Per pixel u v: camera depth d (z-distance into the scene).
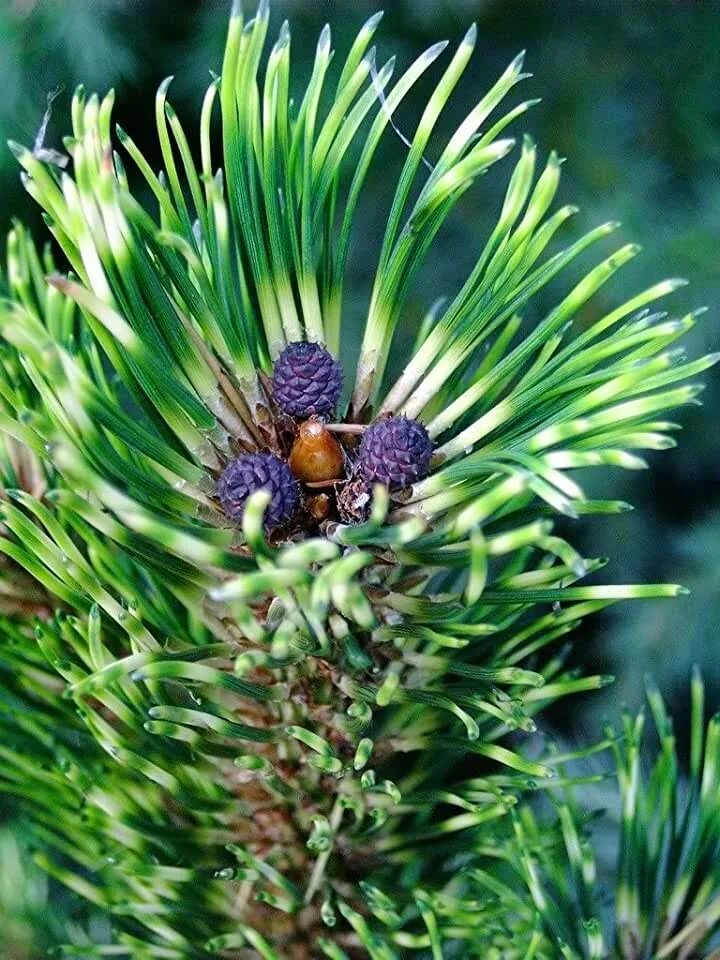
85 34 0.56
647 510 0.66
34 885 0.34
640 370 0.22
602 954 0.28
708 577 0.60
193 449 0.25
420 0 0.60
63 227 0.23
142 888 0.29
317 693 0.27
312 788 0.28
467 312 0.25
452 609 0.25
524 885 0.30
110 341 0.24
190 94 0.61
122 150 0.61
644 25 0.67
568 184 0.65
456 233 0.66
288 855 0.28
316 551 0.20
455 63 0.24
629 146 0.67
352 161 0.62
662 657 0.59
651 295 0.23
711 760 0.28
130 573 0.29
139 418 0.39
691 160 0.66
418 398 0.26
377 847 0.29
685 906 0.29
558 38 0.67
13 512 0.25
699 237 0.62
